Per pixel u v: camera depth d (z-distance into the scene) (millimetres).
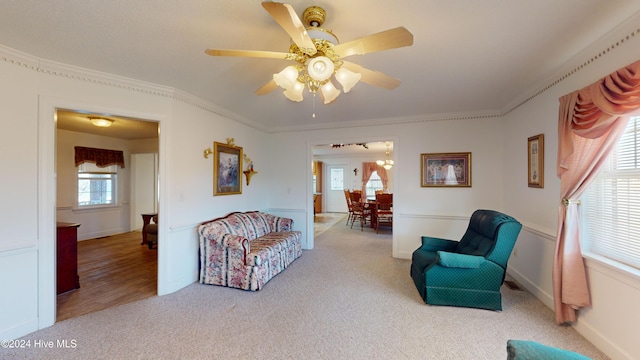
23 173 2176
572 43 2006
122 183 6430
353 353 1936
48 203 2305
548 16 1684
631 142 1836
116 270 3762
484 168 3928
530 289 2959
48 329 2240
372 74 1830
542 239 2730
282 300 2797
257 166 4734
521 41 1985
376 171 9938
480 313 2504
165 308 2619
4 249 2053
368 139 4469
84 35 1902
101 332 2199
